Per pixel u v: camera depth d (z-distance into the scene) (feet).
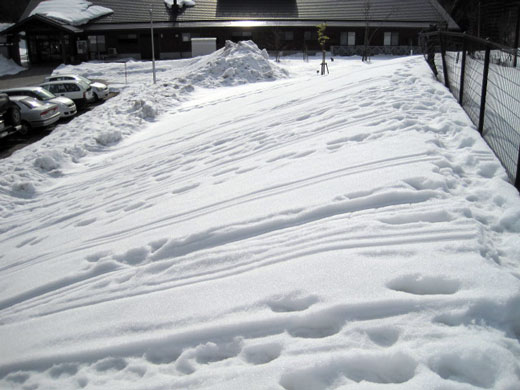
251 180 23.32
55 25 147.33
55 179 39.96
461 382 9.37
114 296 15.21
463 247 13.29
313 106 37.60
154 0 169.58
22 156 45.70
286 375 10.08
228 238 17.26
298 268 13.79
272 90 57.26
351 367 10.08
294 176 21.81
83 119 60.54
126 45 157.79
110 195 30.17
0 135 48.03
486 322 10.68
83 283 17.01
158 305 13.82
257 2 167.94
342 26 153.89
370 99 33.24
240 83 81.41
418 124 24.85
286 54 156.56
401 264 12.94
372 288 12.17
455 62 40.55
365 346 10.48
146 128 54.60
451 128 23.67
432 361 9.75
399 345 10.25
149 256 17.69
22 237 26.76
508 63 38.37
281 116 37.86
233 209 19.79
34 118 58.95
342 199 17.66
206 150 34.58
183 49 157.69
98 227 23.66
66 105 69.26
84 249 20.58
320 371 10.05
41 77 131.85
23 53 211.00
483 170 18.84
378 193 17.22
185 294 14.02
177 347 11.85
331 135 26.61
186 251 17.26
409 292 12.15
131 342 12.38
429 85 34.45
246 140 33.12
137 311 13.82
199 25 153.28
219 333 11.88
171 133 47.24
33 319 15.11
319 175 20.90
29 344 13.57
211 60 95.50
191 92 74.84
